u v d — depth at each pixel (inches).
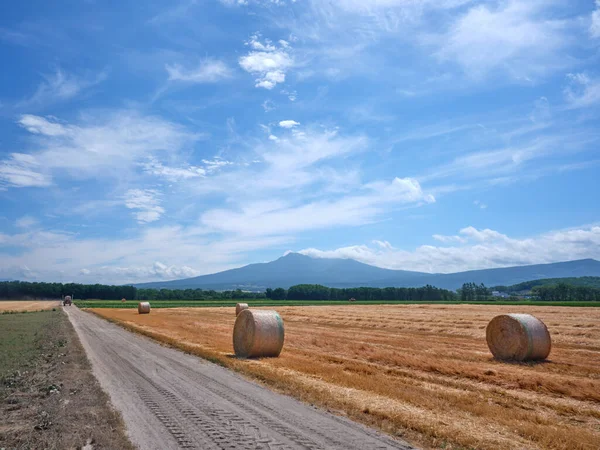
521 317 716.7
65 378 513.3
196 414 359.6
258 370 557.9
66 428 322.7
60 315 2053.4
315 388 447.5
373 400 405.4
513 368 634.2
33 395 433.1
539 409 410.0
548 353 711.7
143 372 555.5
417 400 406.9
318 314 1957.4
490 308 2145.7
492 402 430.0
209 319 1785.2
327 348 833.5
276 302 4124.0
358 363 648.4
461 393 456.1
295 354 759.1
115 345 858.1
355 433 315.9
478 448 291.6
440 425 334.6
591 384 503.8
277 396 425.1
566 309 1886.1
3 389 460.4
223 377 523.8
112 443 291.9
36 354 744.3
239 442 295.0
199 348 786.8
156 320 1700.3
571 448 296.7
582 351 809.5
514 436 317.1
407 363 636.1
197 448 283.9
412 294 4906.5
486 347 866.8
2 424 339.0
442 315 1705.2
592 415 390.9
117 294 5324.8
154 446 287.1
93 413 361.4
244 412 366.3
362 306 2731.3
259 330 718.5
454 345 890.7
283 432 315.3
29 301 4648.1
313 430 320.8
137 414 359.6
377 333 1162.6
